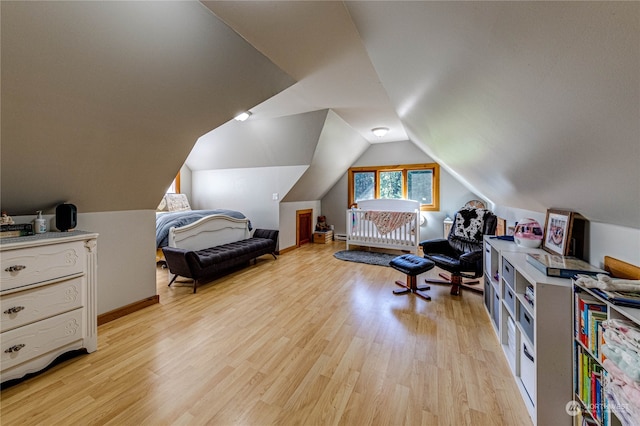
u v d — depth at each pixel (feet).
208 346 6.49
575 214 5.35
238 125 13.98
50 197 6.57
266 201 16.63
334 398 4.82
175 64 5.37
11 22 3.59
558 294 4.09
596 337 3.45
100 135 5.95
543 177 4.84
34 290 5.31
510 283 5.77
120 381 5.24
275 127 13.41
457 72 3.75
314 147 13.80
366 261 14.62
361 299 9.46
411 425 4.25
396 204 18.33
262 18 4.92
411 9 3.10
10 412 4.46
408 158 18.21
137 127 6.34
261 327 7.44
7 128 4.77
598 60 1.98
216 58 5.76
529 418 4.38
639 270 3.70
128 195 7.93
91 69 4.64
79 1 3.73
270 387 5.10
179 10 4.51
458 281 9.74
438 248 10.99
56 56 4.20
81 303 6.04
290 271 12.92
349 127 14.34
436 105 5.74
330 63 6.83
